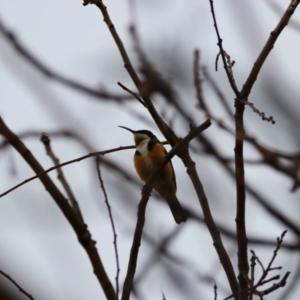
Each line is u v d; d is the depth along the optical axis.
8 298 3.66
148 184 6.11
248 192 6.36
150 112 6.47
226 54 6.29
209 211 6.10
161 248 6.46
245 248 6.12
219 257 5.92
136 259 5.91
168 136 6.49
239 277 6.11
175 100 6.80
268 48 5.98
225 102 6.56
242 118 6.05
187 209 7.21
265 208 6.27
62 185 7.30
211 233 6.01
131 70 6.47
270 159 5.92
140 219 6.04
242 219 6.15
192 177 6.27
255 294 5.70
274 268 5.77
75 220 6.60
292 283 5.77
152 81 6.82
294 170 5.84
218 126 6.30
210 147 6.60
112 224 5.99
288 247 6.28
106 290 6.42
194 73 6.76
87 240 6.58
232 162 6.60
